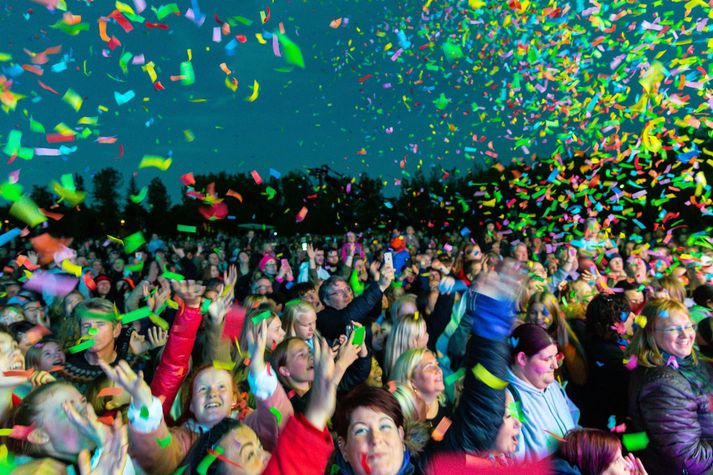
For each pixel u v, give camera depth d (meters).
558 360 3.67
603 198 10.20
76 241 15.34
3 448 2.05
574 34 7.45
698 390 2.90
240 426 2.08
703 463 2.75
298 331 4.23
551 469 2.48
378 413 1.99
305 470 1.89
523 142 8.03
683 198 9.52
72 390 2.19
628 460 2.46
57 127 3.81
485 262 5.70
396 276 8.89
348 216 19.55
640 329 3.08
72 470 2.06
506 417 2.32
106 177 20.19
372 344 4.82
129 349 4.50
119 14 4.33
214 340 3.38
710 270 6.21
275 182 20.20
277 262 10.94
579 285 5.47
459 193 14.80
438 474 2.20
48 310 6.03
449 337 4.18
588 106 7.01
